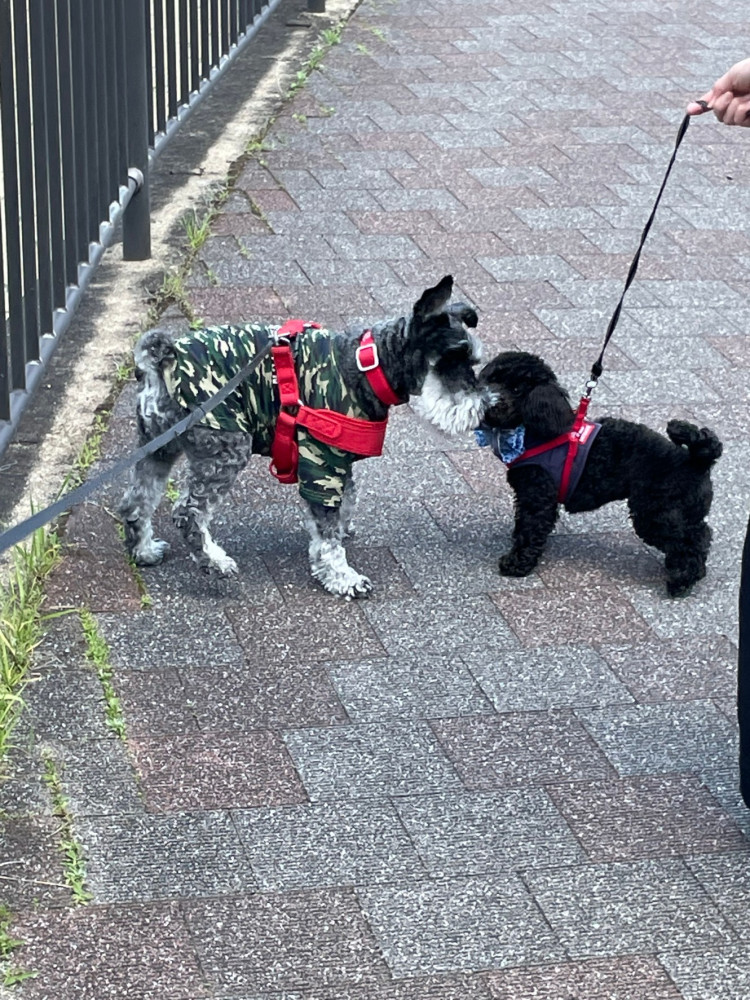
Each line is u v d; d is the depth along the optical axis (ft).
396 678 8.09
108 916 6.58
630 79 17.19
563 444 8.72
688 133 15.57
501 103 16.26
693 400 10.75
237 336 8.43
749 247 13.12
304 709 7.83
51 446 9.95
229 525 9.36
